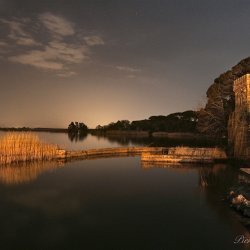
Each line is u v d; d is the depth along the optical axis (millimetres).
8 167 40375
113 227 19359
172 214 21594
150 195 26844
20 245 16859
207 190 28250
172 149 51344
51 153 48562
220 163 45844
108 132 183250
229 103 61969
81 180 33219
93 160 50281
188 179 33562
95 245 16906
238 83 44281
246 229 18781
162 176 35594
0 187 29469
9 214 21719
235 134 45281
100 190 28734
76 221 20359
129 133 169125
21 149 44281
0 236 18000
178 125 140500
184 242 17125
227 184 30547
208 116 64250
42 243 17125
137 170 39969
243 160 41375
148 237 17844
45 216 21344
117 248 16484
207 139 88750
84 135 182125
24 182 31766
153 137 134125
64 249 16391
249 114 40531
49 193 27453
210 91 69312
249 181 29328
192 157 46469
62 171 38625
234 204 22625
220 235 17969
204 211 22031
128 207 23328
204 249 16328
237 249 16281
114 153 61031
